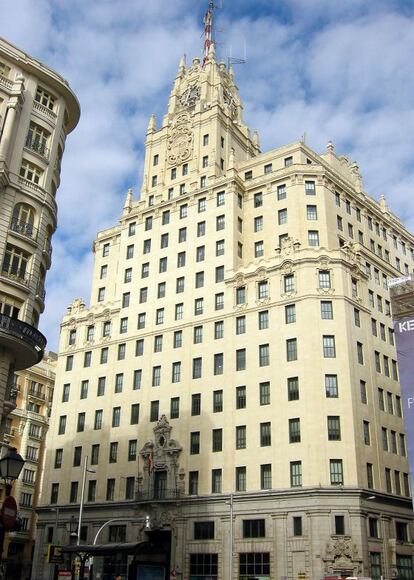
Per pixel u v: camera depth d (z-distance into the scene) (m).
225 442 62.31
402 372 46.72
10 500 18.19
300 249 65.31
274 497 56.78
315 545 52.62
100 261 86.94
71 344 82.12
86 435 74.38
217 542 58.81
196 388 67.12
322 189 72.06
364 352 62.91
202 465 63.03
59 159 53.31
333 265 64.25
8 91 48.00
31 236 46.12
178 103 91.62
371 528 55.09
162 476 65.81
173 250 77.38
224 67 96.50
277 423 59.47
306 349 60.44
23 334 41.41
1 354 41.44
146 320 75.50
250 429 61.16
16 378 94.88
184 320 71.81
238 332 66.56
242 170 80.81
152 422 69.12
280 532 55.28
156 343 73.38
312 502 54.28
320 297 62.56
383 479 58.47
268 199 74.12
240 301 68.19
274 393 60.91
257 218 74.12
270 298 65.38
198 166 81.31
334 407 57.84
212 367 66.81
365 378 61.62
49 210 48.47
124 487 68.31
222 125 84.50
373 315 67.12
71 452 74.69
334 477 55.44
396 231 85.44
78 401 77.38
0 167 44.59
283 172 73.88
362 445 57.47
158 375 71.38
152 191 84.94
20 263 45.12
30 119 49.34
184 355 69.75
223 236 73.31
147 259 79.56
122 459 69.69
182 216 78.88
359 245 69.94
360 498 54.09
